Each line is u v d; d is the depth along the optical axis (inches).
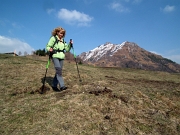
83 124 100.1
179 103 144.7
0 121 100.2
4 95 139.9
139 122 107.1
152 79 327.6
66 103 120.7
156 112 122.3
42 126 96.6
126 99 133.3
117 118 108.0
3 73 206.5
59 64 143.9
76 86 159.0
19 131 92.1
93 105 119.3
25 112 110.1
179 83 282.8
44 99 130.7
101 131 95.7
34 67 259.3
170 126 106.7
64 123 99.8
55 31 144.1
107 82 185.5
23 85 164.1
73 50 171.9
